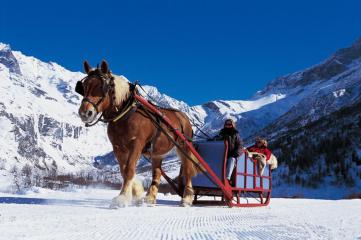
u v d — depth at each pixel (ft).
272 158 39.96
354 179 323.16
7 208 22.84
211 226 19.10
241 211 29.17
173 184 34.47
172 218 22.07
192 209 29.07
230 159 34.30
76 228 16.39
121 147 28.45
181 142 33.12
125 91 28.09
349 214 28.40
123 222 19.19
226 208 32.04
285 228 18.76
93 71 27.32
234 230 17.72
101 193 50.42
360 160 346.74
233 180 34.83
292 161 384.47
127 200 26.84
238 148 34.45
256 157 38.32
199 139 36.86
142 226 18.06
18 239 13.47
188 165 33.22
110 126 28.37
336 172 340.80
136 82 29.04
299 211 30.42
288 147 438.81
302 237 15.85
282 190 327.88
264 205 38.50
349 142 389.60
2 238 13.53
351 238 15.70
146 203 31.04
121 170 28.71
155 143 30.37
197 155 32.37
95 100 26.58
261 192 38.45
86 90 26.76
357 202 46.21
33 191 46.24
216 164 34.14
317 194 311.06
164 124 30.91
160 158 32.96
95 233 15.31
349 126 439.63
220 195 37.55
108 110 27.55
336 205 39.19
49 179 102.42
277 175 361.71
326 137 423.64
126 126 28.04
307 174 350.43
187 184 33.32
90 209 24.53
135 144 28.17
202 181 34.83
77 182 108.37
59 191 49.39
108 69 27.37
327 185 325.62
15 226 16.26
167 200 39.83
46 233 14.88
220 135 35.65
